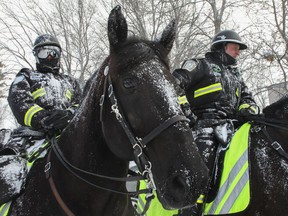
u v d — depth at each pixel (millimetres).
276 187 4082
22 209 3137
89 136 3016
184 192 2422
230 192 4188
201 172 2463
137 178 2754
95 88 2992
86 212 3074
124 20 2779
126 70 2672
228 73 4973
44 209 3098
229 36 5023
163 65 2746
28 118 3535
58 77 4105
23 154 3551
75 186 3064
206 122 4715
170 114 2545
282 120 4312
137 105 2596
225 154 4391
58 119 3516
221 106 4828
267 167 4176
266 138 4328
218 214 4211
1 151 3699
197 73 4781
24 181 3240
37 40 4094
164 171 2482
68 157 3162
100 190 3027
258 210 4125
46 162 3297
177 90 2717
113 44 2785
